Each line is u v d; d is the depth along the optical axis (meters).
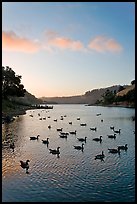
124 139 73.44
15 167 44.94
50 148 60.72
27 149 59.34
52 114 187.88
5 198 32.69
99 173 42.03
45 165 46.38
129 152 56.12
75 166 45.81
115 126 107.25
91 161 49.06
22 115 160.75
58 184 37.28
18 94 196.25
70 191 35.03
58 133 86.12
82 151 57.56
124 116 159.50
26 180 38.75
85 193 34.41
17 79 193.75
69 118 150.62
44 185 36.94
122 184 37.25
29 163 47.53
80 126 108.44
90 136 79.62
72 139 73.69
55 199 32.59
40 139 73.06
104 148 60.84
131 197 33.09
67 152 56.50
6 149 59.12
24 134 82.38
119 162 48.28
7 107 165.50
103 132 89.00
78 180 38.97
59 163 47.66
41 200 32.31
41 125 110.06
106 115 170.75
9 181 38.25
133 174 41.28
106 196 33.44
